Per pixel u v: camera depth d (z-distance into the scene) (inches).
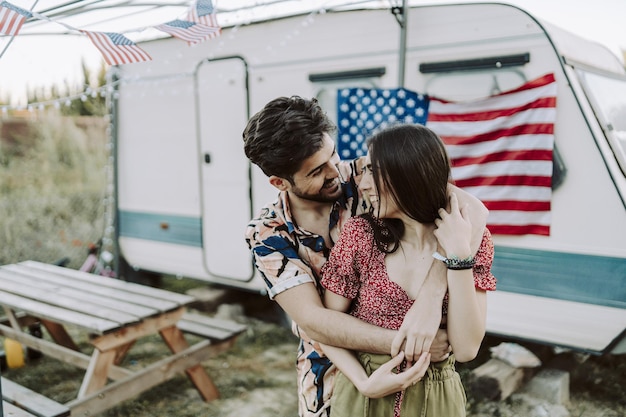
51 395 145.9
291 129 53.6
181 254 201.3
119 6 127.8
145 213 210.4
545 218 127.6
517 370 135.3
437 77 140.5
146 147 205.8
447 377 54.0
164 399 143.6
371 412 53.7
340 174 63.3
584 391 137.8
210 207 190.2
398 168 49.8
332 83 158.4
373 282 54.4
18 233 288.0
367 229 55.8
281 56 168.1
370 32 150.4
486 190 134.3
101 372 118.4
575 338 126.7
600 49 157.9
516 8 128.6
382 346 52.0
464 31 135.9
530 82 127.3
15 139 354.3
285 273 57.1
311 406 62.3
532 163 127.9
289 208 60.4
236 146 181.3
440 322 51.5
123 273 220.5
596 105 128.7
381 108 144.7
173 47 192.9
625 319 119.6
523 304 132.8
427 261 53.3
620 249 119.3
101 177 355.9
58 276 156.3
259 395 143.1
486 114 133.4
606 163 120.3
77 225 305.0
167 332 131.3
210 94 185.5
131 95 207.0
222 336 136.7
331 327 54.1
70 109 358.9
